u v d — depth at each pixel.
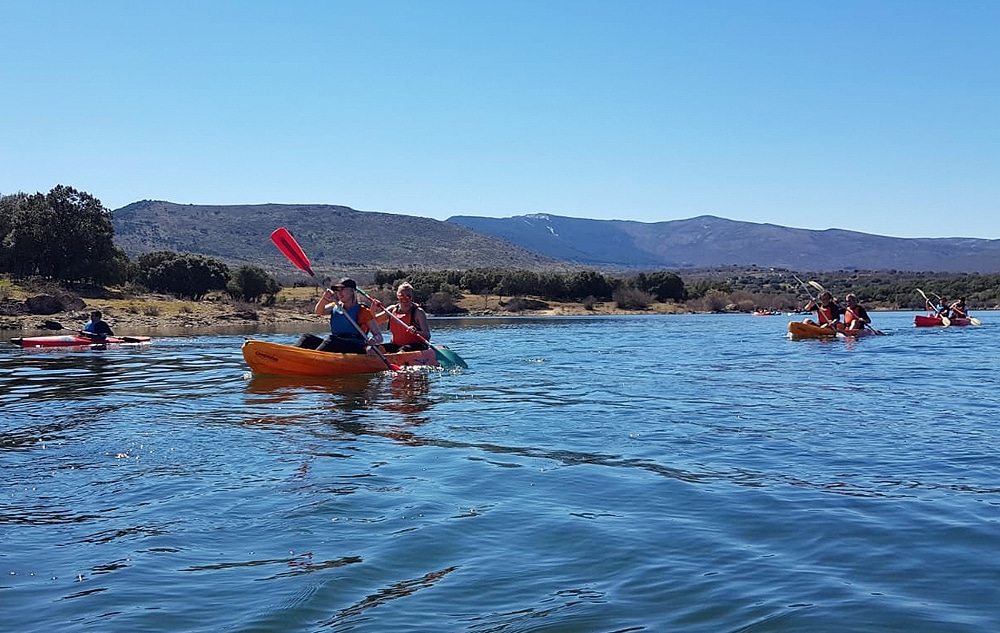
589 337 27.89
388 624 3.64
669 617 3.73
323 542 4.73
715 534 4.88
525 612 3.78
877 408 9.71
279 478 6.22
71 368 15.30
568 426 8.48
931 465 6.61
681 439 7.75
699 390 11.59
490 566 4.36
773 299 76.06
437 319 53.22
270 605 3.85
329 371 13.33
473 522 5.11
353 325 13.81
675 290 76.12
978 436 7.84
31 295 40.34
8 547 4.67
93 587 4.09
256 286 54.12
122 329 34.41
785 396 10.86
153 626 3.63
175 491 5.82
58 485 5.99
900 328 32.53
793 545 4.69
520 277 72.44
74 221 55.38
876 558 4.46
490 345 23.16
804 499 5.61
